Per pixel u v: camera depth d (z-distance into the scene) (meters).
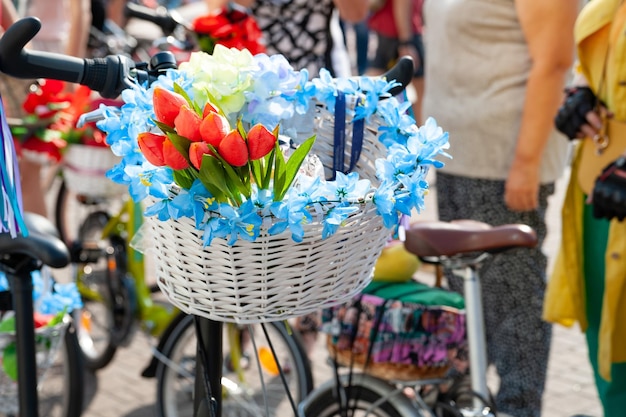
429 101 4.10
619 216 3.21
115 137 1.93
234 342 3.97
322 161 2.26
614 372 3.63
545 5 3.62
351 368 3.10
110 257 4.77
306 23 4.46
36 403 2.97
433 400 3.28
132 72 2.14
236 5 4.35
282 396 4.28
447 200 4.12
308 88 2.10
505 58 3.82
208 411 2.22
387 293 3.14
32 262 3.01
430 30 4.10
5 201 2.34
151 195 1.81
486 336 3.99
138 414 4.46
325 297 1.97
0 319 3.47
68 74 2.08
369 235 1.95
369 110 2.14
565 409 4.53
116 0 7.96
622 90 3.34
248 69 1.97
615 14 3.34
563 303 3.65
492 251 2.96
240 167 1.77
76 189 4.59
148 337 4.74
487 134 3.88
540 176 3.95
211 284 1.90
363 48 11.38
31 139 4.45
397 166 1.90
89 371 4.98
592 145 3.51
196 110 1.84
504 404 3.95
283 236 1.83
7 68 2.04
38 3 6.05
